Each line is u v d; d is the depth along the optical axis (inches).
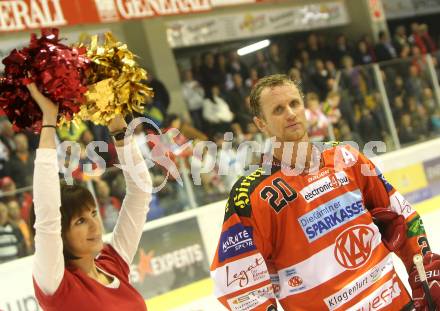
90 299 112.1
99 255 123.6
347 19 650.2
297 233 125.3
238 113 512.1
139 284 320.5
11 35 458.3
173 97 538.6
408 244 134.2
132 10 402.9
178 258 334.0
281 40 621.6
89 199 115.2
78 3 384.2
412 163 426.0
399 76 433.7
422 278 127.3
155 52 542.3
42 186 104.4
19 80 105.3
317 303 125.2
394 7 682.8
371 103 422.6
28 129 110.3
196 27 566.9
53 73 103.1
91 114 113.4
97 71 110.3
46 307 110.7
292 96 127.4
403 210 134.9
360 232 127.6
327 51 584.1
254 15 600.4
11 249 295.0
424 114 440.8
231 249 125.9
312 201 126.6
